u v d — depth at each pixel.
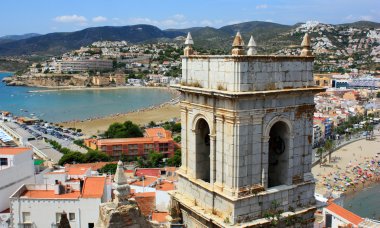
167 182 97.62
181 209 35.16
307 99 32.81
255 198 30.53
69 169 107.19
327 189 159.00
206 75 31.92
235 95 28.30
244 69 29.20
